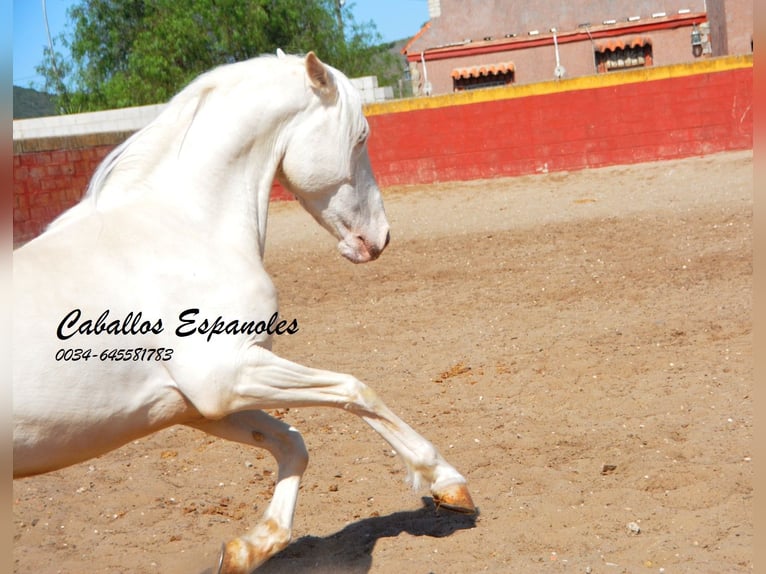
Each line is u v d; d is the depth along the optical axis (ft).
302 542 14.34
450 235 45.96
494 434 18.71
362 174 13.53
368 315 31.07
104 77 94.17
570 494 15.16
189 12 88.17
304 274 40.11
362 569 13.16
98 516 16.03
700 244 36.55
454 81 114.01
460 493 12.63
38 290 10.69
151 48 86.89
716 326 24.75
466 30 114.73
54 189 53.36
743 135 58.18
